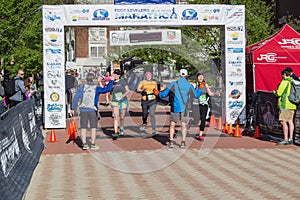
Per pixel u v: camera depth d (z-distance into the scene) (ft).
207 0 83.82
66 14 52.31
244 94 54.44
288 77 41.34
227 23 54.03
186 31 78.38
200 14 53.52
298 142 41.50
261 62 54.90
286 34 57.16
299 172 30.40
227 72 54.34
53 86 52.80
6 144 23.93
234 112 54.29
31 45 79.61
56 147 41.32
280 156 36.42
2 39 74.79
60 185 27.20
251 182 27.66
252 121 49.78
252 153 37.86
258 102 49.60
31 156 32.40
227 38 54.24
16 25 74.79
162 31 55.21
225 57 54.44
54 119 53.01
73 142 44.01
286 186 26.58
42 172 30.91
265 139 45.73
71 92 62.59
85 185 27.22
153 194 25.08
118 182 28.04
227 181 28.02
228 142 43.70
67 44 146.51
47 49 52.44
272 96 45.91
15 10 75.97
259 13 87.15
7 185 22.11
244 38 54.44
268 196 24.38
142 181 28.32
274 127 46.09
